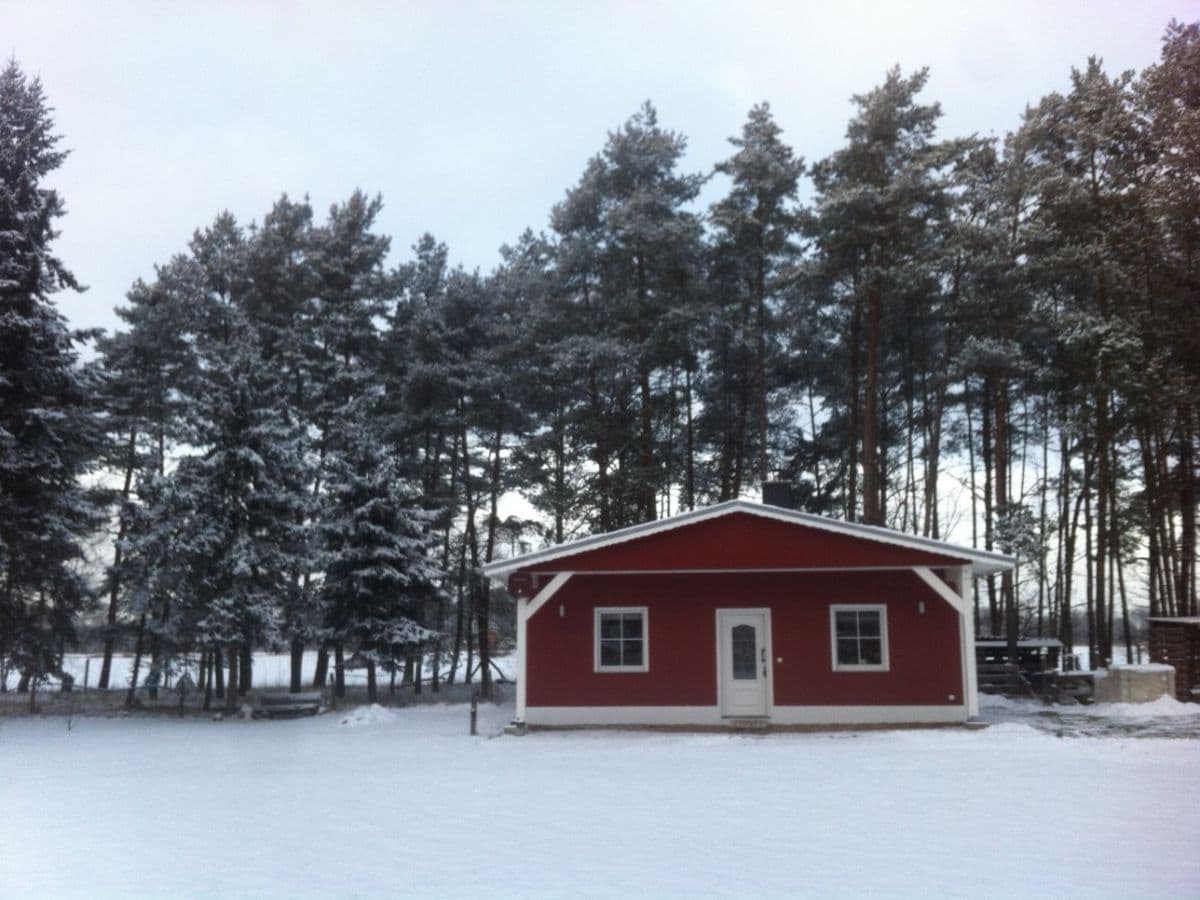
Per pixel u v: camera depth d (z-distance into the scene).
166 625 26.88
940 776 13.02
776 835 9.55
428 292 38.44
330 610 28.97
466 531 38.47
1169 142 27.53
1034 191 28.89
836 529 19.53
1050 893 7.26
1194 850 8.52
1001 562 19.31
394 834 9.85
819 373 39.22
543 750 17.05
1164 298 28.80
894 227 29.14
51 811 11.38
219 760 16.42
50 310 27.45
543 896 7.46
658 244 30.77
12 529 25.95
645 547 20.08
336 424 32.22
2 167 28.09
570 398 35.62
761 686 20.56
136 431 35.31
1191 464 29.48
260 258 34.38
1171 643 23.58
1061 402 31.42
